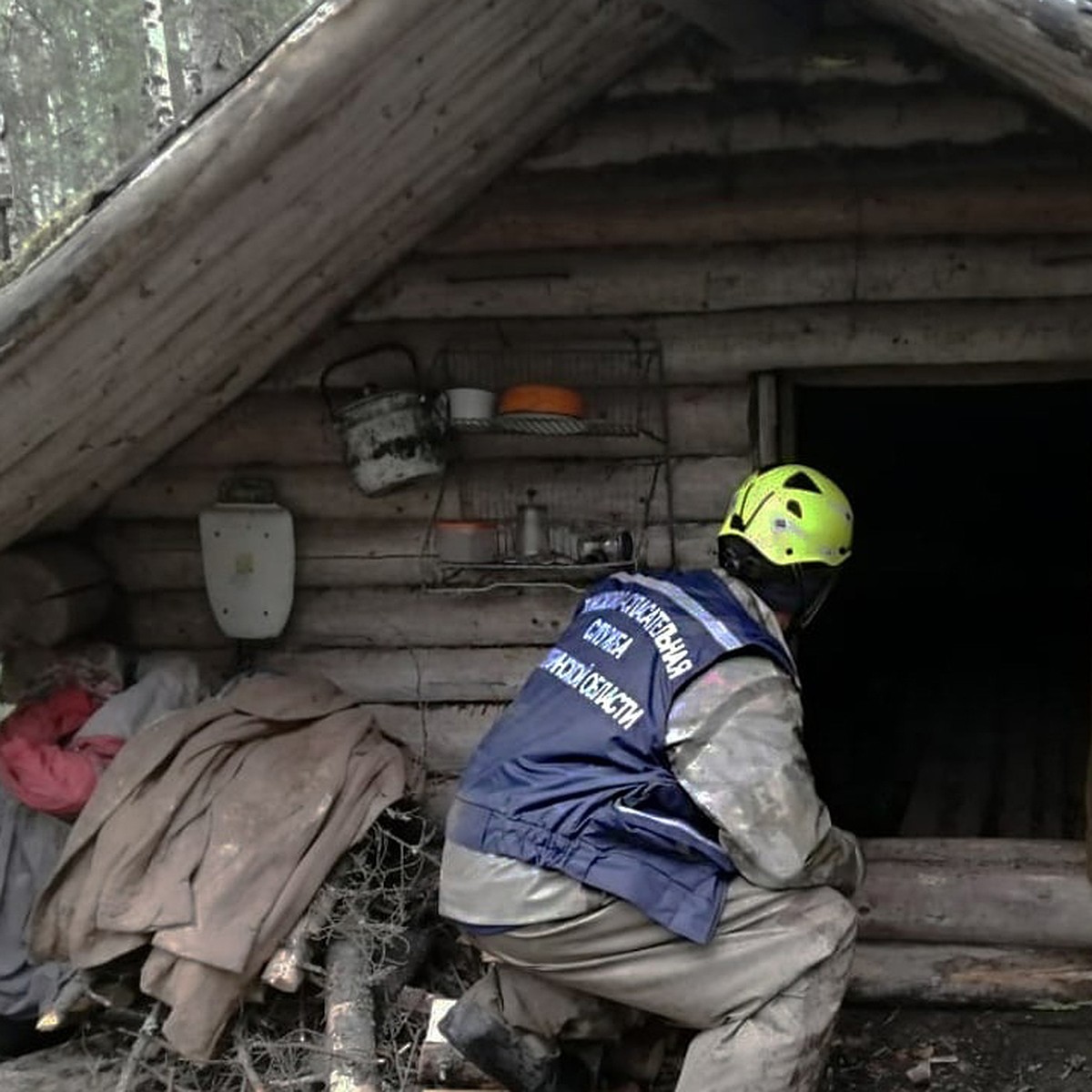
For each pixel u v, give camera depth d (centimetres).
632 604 275
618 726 256
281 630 384
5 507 326
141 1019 340
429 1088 299
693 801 248
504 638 381
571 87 318
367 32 226
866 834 448
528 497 372
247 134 237
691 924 248
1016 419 730
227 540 379
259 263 288
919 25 295
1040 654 654
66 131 1573
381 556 381
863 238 341
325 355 370
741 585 281
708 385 360
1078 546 738
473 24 245
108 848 321
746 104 334
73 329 264
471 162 320
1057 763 500
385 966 328
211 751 340
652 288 351
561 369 363
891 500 760
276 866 321
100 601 383
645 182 343
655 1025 304
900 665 650
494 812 257
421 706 386
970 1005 344
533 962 259
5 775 343
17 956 346
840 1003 262
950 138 329
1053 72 240
